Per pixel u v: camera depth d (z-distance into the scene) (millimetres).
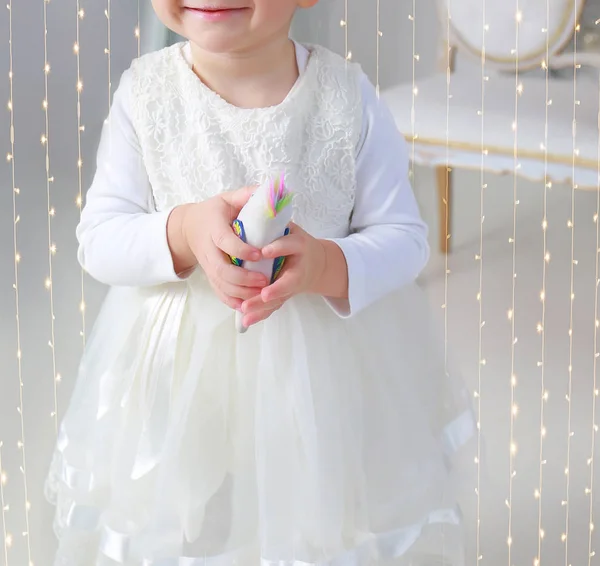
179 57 1008
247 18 890
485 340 1771
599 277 1963
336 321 982
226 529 942
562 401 1630
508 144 1649
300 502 925
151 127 980
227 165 960
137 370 978
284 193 834
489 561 1296
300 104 979
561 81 1763
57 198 1798
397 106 1732
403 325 1057
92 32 1875
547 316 1846
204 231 873
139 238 939
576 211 2174
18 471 1396
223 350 952
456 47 1860
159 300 985
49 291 1673
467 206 2170
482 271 1965
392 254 992
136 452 959
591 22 1794
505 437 1539
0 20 1833
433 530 1052
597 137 1633
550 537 1346
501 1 1802
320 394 942
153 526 930
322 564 929
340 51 1923
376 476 989
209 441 936
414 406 1022
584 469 1484
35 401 1498
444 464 1051
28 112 1857
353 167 995
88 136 1861
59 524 1035
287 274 860
